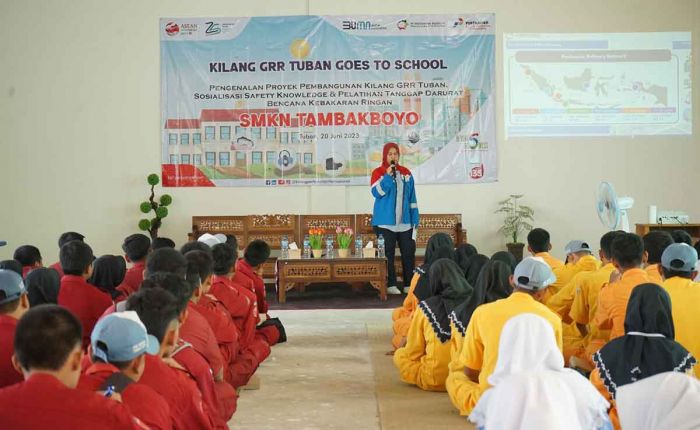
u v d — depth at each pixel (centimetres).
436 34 1062
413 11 1062
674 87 1055
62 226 1064
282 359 612
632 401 220
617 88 1058
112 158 1063
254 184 1067
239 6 1063
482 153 1065
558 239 1065
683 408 213
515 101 1062
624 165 1062
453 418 443
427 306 494
